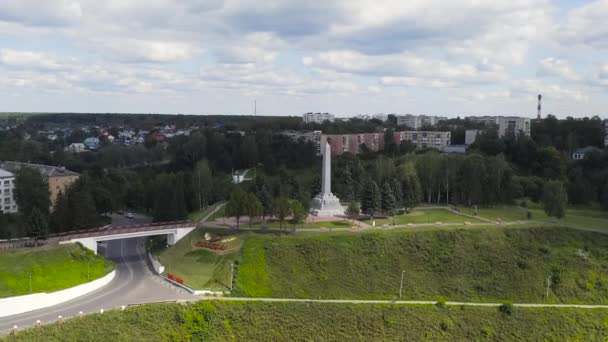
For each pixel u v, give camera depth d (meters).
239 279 107.44
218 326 91.06
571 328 103.38
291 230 133.62
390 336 95.12
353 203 149.62
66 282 98.69
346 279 112.38
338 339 93.00
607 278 120.94
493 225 141.88
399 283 113.31
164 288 102.81
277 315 96.00
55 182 197.25
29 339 75.81
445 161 186.88
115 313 86.50
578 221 153.88
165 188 162.88
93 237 121.50
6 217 152.12
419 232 131.62
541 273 120.38
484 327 100.56
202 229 136.00
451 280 116.12
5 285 92.88
